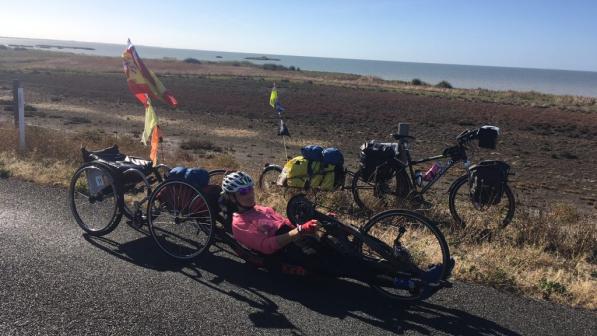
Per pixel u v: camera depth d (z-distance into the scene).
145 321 3.65
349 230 4.31
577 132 24.00
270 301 4.08
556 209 8.23
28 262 4.55
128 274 4.43
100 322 3.60
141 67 6.06
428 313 4.01
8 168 8.03
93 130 18.11
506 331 3.78
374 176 6.93
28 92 31.58
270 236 4.37
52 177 7.62
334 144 18.45
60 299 3.90
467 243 5.64
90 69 56.69
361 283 4.53
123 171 5.36
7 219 5.70
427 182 6.95
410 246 5.15
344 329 3.70
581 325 3.89
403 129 7.23
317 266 4.29
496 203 6.29
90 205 6.28
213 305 3.95
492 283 4.53
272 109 28.78
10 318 3.60
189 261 4.80
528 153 18.06
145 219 5.29
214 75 57.38
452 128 23.84
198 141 16.28
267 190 7.62
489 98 42.59
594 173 14.94
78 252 4.86
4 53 87.12
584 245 5.79
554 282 4.49
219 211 4.92
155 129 6.21
